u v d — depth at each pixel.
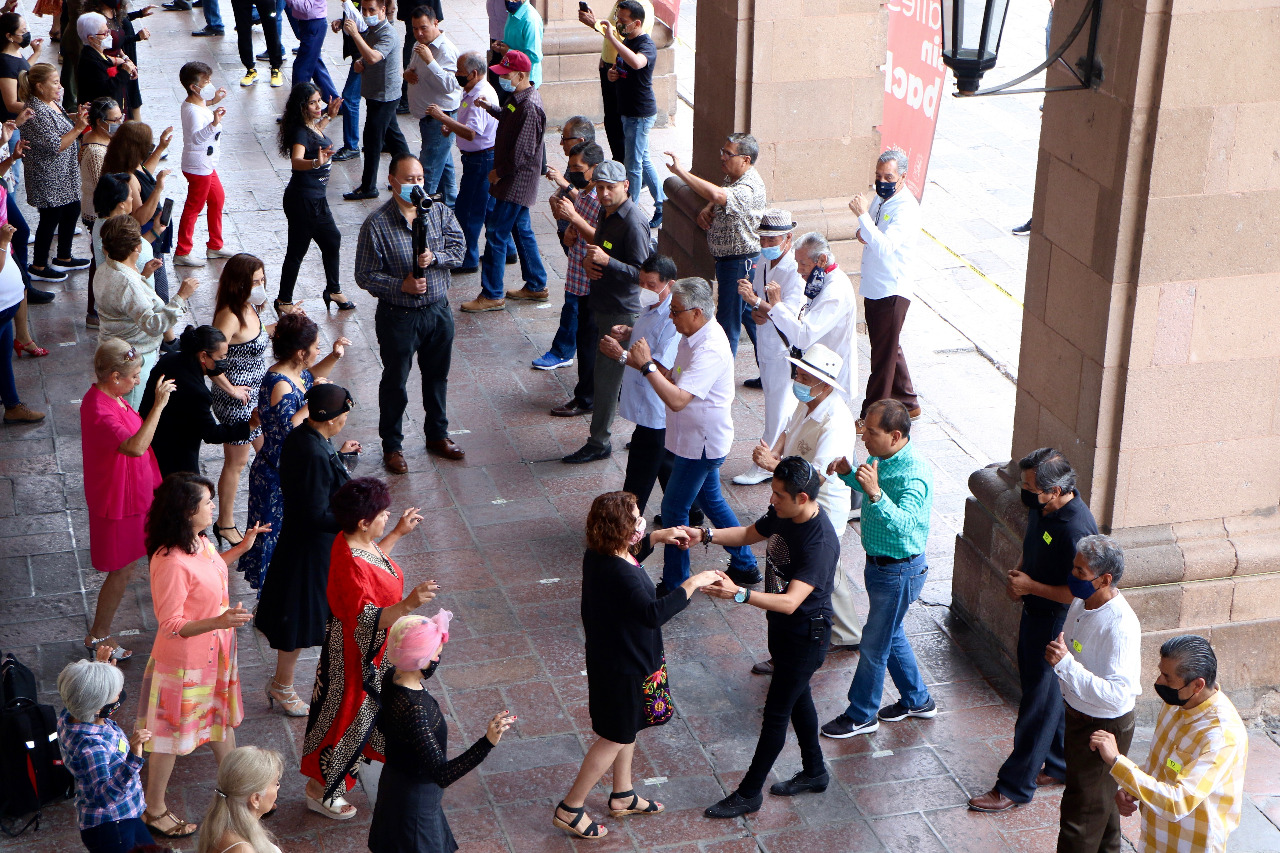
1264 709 6.86
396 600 5.66
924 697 6.66
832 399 6.76
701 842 5.84
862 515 6.23
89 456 6.64
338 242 10.82
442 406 9.02
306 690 6.81
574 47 15.80
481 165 11.43
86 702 5.01
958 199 13.94
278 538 6.56
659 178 14.37
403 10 16.22
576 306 10.20
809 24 10.52
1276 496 6.68
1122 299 6.16
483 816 5.96
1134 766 4.94
